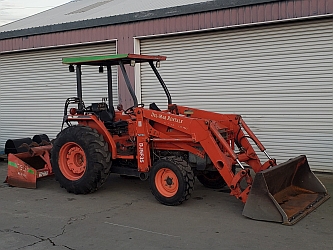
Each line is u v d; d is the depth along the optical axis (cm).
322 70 804
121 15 1006
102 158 665
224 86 913
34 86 1217
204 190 703
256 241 466
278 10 812
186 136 627
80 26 1075
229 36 895
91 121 705
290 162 593
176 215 568
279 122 856
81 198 669
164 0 1125
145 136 644
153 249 450
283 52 839
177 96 977
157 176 621
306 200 597
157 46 994
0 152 1091
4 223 549
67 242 476
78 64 714
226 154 604
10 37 1209
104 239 483
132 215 572
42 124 1215
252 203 541
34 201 657
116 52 1034
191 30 916
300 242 462
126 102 1027
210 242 466
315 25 802
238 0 847
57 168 704
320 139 818
